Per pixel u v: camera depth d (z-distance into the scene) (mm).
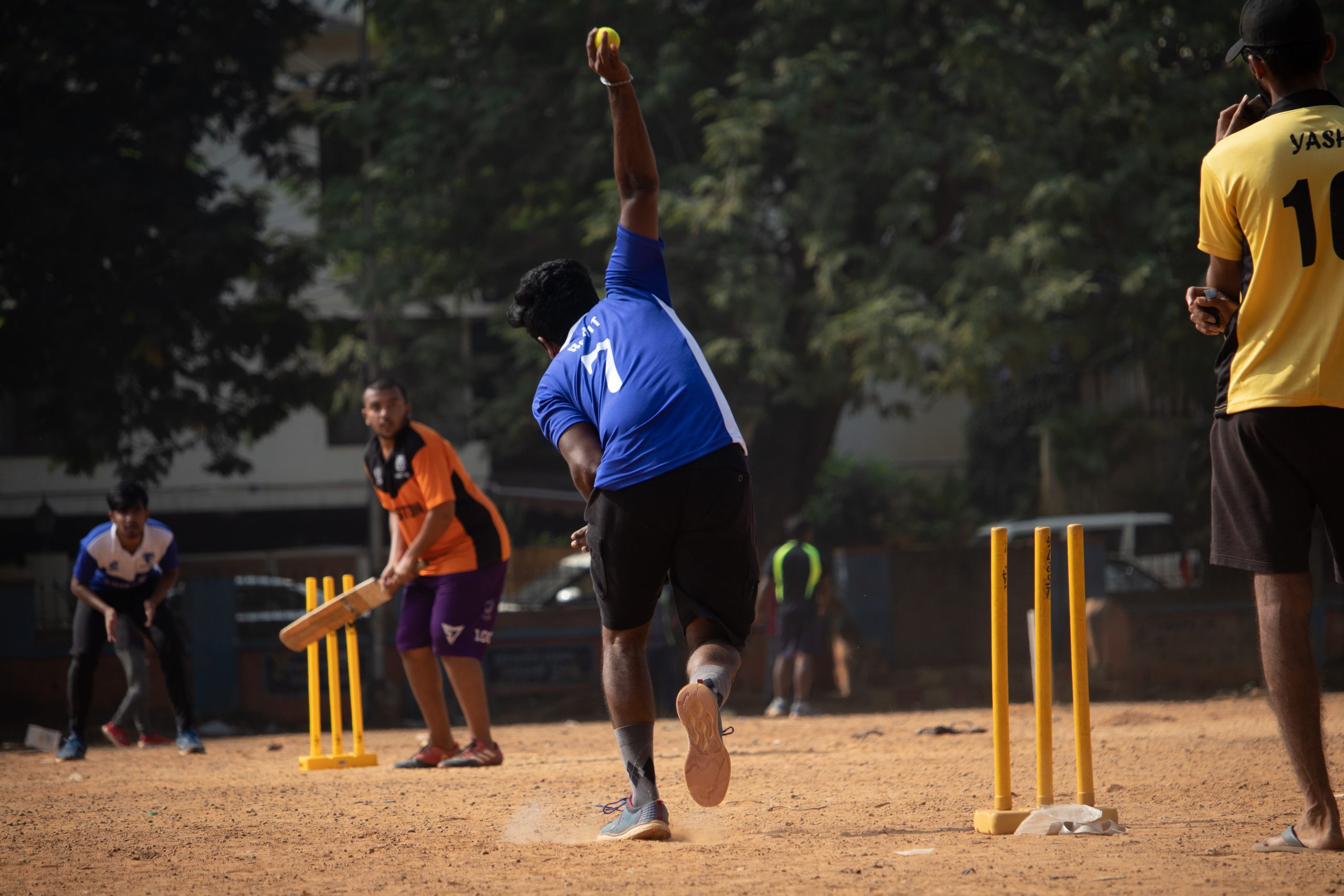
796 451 54031
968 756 20656
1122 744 21719
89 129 46031
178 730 27750
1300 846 9836
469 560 20953
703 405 11016
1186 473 56750
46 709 44594
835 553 51219
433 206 46500
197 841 12656
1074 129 45719
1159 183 44625
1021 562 51500
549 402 11609
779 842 11281
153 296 45500
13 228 43094
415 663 21422
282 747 30844
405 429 20641
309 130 53781
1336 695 38000
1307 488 9930
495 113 45969
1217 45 46031
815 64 44312
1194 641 47406
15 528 75500
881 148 43719
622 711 11539
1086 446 56188
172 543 27016
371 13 50375
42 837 13328
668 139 48406
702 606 11031
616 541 10914
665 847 11031
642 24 47844
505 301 52219
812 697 48219
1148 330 47188
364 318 52188
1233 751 19625
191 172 48094
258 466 78625
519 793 16516
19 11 44906
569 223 49438
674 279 45281
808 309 45531
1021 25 47219
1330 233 9766
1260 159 9945
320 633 20391
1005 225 45594
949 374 42312
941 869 9484
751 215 43500
